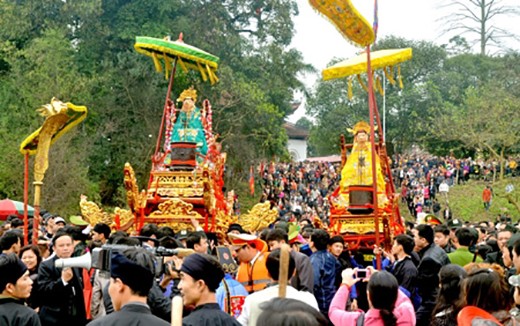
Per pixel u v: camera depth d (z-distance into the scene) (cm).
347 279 813
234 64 5281
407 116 7444
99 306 952
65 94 4169
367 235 1653
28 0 4675
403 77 7819
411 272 1059
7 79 4416
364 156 1805
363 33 1303
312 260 1127
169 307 779
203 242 1026
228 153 5091
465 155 7656
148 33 4741
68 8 4619
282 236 1076
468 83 7938
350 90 1758
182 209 1658
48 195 3822
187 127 1842
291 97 5753
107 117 4781
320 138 7844
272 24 5494
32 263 1026
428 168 6406
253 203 5422
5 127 4022
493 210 5312
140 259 591
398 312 751
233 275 1048
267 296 749
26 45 4659
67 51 4494
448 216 4838
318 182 6519
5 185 3819
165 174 1730
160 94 4788
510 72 6950
